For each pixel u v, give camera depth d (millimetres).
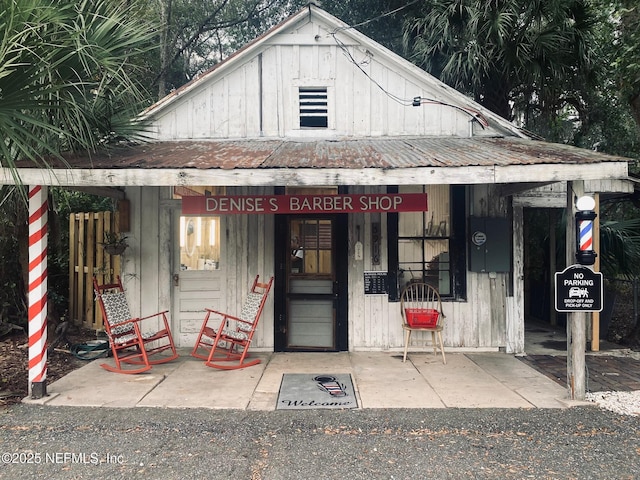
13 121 4754
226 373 6512
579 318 5465
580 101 11500
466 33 9758
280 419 4879
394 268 7715
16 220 8094
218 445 4285
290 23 7707
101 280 8680
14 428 4660
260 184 5113
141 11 9000
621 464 3928
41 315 5520
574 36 9562
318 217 7750
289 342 7738
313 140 7777
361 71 7824
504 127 7719
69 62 5027
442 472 3809
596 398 5469
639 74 7371
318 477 3740
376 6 12672
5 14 4438
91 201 11023
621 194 8328
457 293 7750
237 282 7805
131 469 3867
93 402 5395
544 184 6477
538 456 4070
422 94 7859
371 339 7715
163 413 5055
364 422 4797
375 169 5062
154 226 7781
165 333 7230
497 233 7621
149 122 7711
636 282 8656
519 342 7598
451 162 5164
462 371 6641
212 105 7836
